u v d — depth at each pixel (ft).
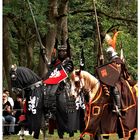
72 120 61.67
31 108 61.26
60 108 61.41
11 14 103.71
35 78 62.13
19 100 83.35
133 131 62.80
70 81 60.75
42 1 97.04
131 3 116.06
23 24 113.19
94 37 115.34
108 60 61.52
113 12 115.75
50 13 100.73
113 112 59.98
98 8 112.68
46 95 61.46
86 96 61.77
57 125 61.87
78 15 119.34
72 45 129.49
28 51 119.96
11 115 80.48
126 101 60.75
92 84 60.18
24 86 61.98
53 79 61.67
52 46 101.19
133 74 131.75
